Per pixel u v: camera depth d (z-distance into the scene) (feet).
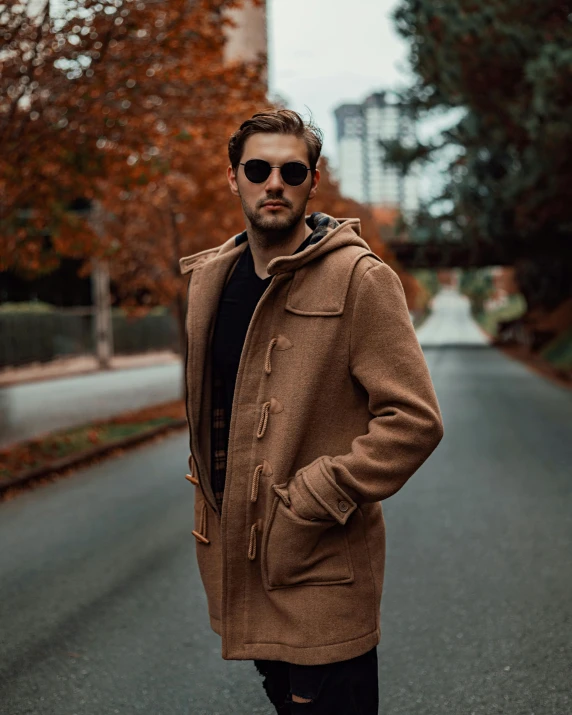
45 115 28.99
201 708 10.44
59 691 11.00
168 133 31.45
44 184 31.01
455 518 20.56
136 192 45.78
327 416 6.58
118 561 17.34
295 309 6.54
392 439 6.25
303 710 6.50
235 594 6.72
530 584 15.20
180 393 60.70
